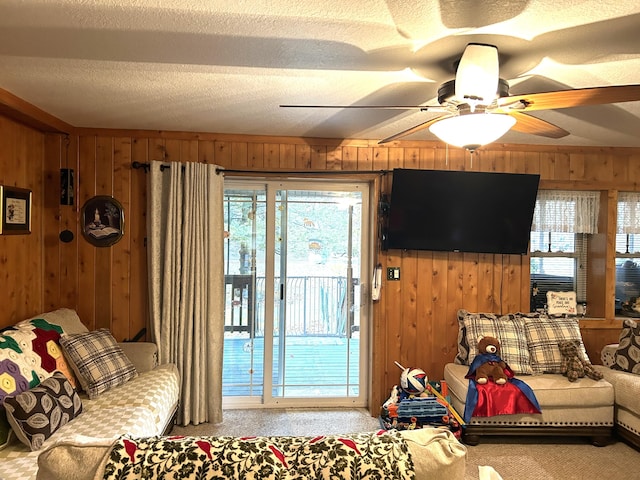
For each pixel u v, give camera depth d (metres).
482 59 1.72
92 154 3.54
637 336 3.39
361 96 2.62
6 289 2.99
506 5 1.55
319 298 4.00
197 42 1.90
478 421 3.17
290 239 3.97
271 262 3.93
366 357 4.01
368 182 3.97
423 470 1.11
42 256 3.47
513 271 3.94
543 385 3.23
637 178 4.00
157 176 3.50
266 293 3.94
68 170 3.44
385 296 3.84
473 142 2.05
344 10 1.61
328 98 2.67
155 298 3.47
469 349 3.55
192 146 3.64
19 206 3.10
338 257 4.01
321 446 1.13
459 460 1.12
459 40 1.83
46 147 3.48
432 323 3.88
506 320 3.68
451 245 3.76
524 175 3.66
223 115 3.10
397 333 3.85
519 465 2.94
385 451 1.12
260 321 3.95
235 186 3.89
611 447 3.21
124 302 3.59
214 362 3.57
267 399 3.95
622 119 3.02
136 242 3.60
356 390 4.05
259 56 2.04
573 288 4.21
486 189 3.67
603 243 4.03
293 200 3.96
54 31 1.81
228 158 3.67
